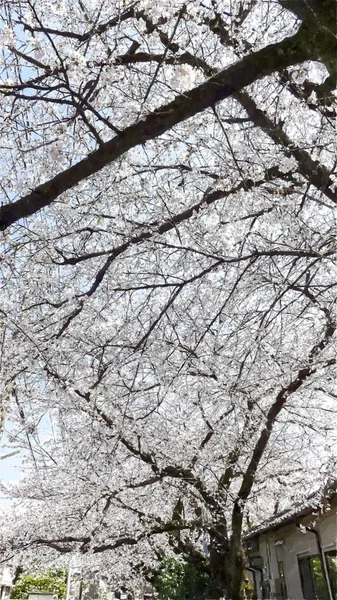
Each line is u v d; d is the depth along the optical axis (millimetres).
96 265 5223
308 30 3154
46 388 5203
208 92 3160
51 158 4301
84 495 8375
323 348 5684
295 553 10797
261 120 4434
